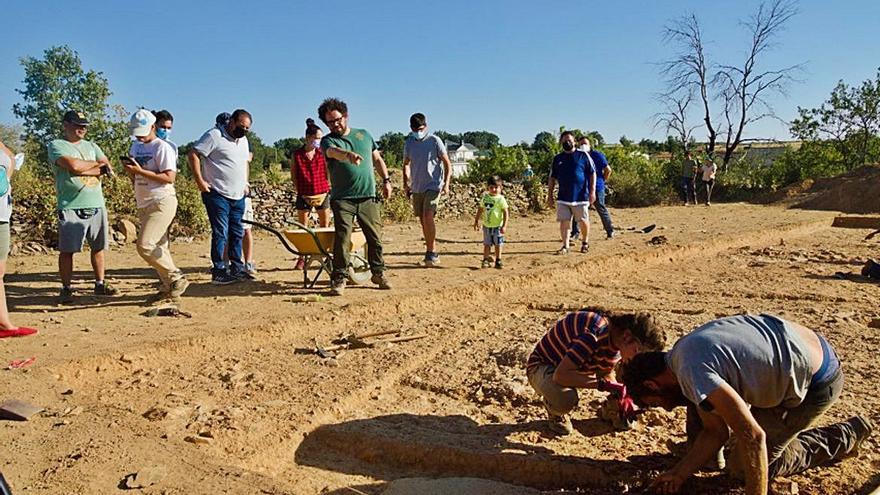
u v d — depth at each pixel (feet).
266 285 29.22
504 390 18.16
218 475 13.07
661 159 98.99
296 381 18.88
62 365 18.56
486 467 14.64
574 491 13.67
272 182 61.11
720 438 12.48
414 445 15.19
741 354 11.71
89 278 30.53
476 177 78.23
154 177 23.76
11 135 63.62
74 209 25.49
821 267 35.32
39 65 92.22
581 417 16.69
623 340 13.28
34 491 12.32
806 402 12.42
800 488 13.19
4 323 20.93
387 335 23.09
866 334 22.66
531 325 24.95
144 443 14.32
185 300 26.32
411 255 37.58
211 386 18.51
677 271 35.12
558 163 36.91
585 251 37.52
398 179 66.13
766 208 69.56
